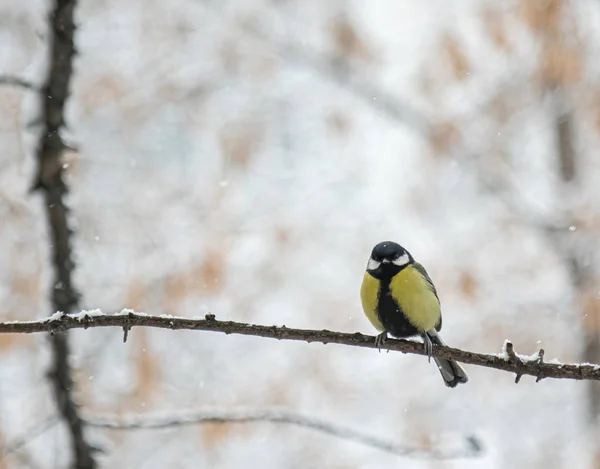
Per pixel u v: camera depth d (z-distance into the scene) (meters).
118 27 14.80
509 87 14.30
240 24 14.93
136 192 13.50
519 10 11.58
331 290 13.83
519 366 5.01
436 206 13.91
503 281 13.67
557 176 14.52
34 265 10.61
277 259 13.44
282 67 14.93
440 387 14.12
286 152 15.06
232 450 12.93
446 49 12.24
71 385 6.11
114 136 14.01
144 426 6.43
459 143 13.41
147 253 12.34
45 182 5.89
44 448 10.29
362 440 6.93
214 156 14.10
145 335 10.47
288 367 13.32
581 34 11.78
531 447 13.78
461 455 7.01
